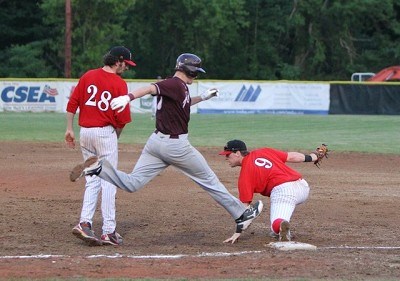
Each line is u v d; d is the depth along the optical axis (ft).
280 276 60.23
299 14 480.64
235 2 465.06
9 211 92.07
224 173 131.44
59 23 438.40
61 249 71.61
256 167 74.54
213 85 336.70
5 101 324.80
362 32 522.88
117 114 73.26
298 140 197.57
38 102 326.85
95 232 80.53
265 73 493.77
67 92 328.29
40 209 94.12
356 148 179.11
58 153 161.79
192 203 100.68
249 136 209.67
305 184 76.18
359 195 109.70
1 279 58.49
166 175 127.65
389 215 93.81
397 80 395.34
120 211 94.12
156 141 70.90
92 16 428.15
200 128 239.91
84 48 433.07
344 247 73.41
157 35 477.77
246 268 63.05
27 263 64.49
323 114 344.08
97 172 69.56
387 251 71.36
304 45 497.46
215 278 59.31
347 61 499.92
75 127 234.99
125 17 439.63
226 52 489.67
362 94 347.56
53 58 469.98
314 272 61.77
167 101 70.13
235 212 74.13
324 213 94.48
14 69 447.42
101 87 72.95
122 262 65.16
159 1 464.65
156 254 69.56
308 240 77.61
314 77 497.05
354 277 60.18
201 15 459.73
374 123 274.36
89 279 58.59
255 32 491.31
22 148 171.01
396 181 125.70
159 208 96.68
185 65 70.79
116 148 74.69
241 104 340.18
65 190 110.63
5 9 464.65
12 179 121.08
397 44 504.84
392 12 499.92
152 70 488.02
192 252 70.64
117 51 73.46
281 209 74.43
